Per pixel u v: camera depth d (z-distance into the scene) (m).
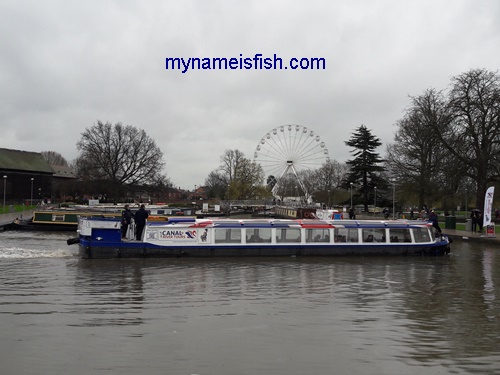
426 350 10.88
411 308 14.95
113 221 27.81
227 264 24.17
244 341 11.41
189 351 10.65
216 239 26.86
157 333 11.95
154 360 10.06
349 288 18.19
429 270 23.22
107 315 13.62
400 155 78.50
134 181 120.62
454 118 51.25
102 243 25.50
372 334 12.08
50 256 26.62
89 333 11.86
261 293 17.00
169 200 152.38
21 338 11.42
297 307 14.90
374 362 10.09
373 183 100.44
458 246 35.91
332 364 9.95
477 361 10.20
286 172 93.12
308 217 71.00
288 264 24.48
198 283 18.81
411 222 29.62
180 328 12.42
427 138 56.56
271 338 11.66
